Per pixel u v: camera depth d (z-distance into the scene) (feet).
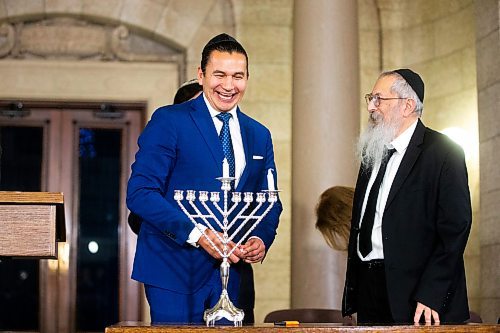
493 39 29.12
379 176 18.35
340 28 30.94
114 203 35.83
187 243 17.10
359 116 31.04
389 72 18.85
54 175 35.68
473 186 32.48
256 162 18.08
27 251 14.55
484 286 29.01
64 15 35.63
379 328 13.89
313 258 29.60
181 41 35.83
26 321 35.19
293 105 31.17
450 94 34.17
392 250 17.65
